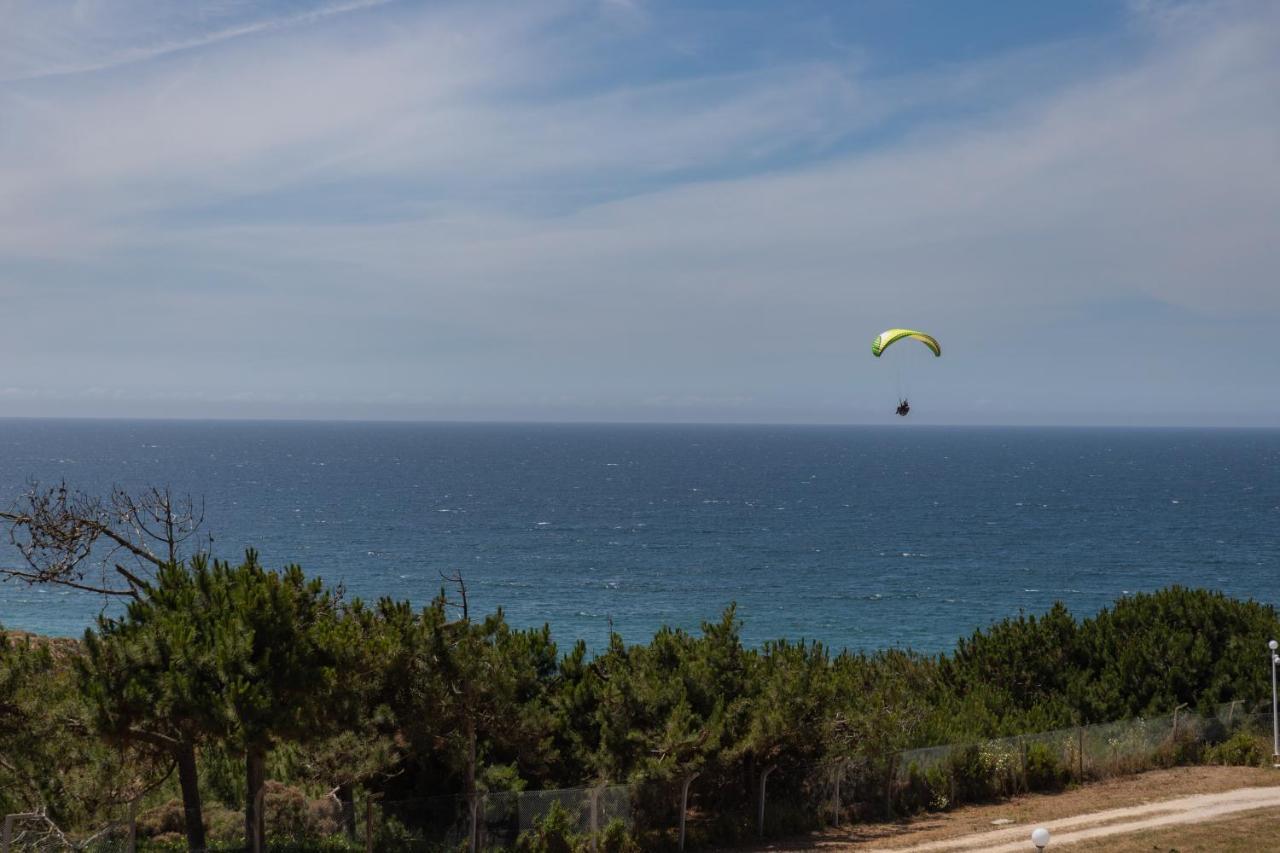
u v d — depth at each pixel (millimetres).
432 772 27859
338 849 24297
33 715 21594
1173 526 182750
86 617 90312
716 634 31547
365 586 114438
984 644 41875
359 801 25594
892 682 37312
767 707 28156
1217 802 29922
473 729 25609
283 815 25219
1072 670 39594
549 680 30375
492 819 25234
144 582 24844
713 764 27859
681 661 30609
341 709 22891
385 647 24297
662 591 115938
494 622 25797
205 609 22391
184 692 20172
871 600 111250
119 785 22469
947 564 137750
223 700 20297
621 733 27766
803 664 30781
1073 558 143500
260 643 21625
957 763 32031
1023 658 40531
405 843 24750
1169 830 27109
